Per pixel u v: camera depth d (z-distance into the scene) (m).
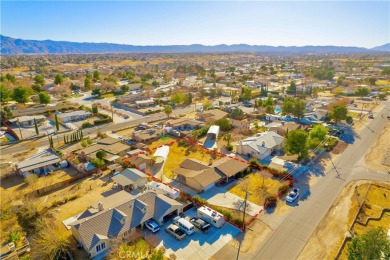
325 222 44.34
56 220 44.88
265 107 112.12
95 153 68.56
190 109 122.31
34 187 55.44
